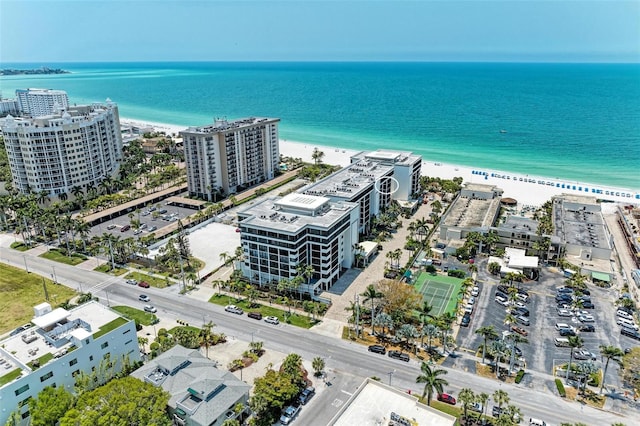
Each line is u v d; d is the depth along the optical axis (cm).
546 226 18462
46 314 11112
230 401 9669
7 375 9512
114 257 18275
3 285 16175
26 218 19762
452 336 13088
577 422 9925
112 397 8844
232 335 13238
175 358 10450
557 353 12344
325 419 10056
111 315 11762
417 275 16562
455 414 10069
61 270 17388
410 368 11775
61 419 8550
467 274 16638
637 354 11438
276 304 14875
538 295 15338
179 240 17575
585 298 14912
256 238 15412
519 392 10856
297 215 16200
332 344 12781
